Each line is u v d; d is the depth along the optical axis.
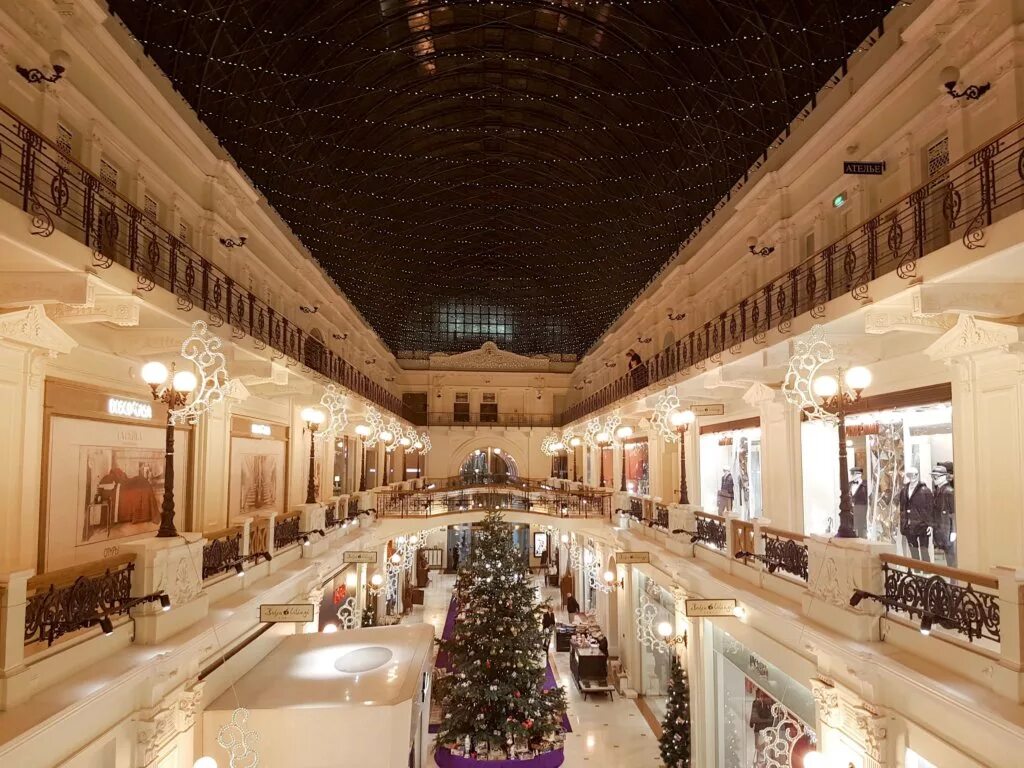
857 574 6.07
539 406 41.81
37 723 4.05
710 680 10.47
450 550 34.38
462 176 28.70
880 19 10.22
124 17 10.30
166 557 6.13
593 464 31.34
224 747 6.55
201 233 11.34
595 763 12.08
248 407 13.34
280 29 14.11
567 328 42.16
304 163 19.05
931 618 5.12
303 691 7.52
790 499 10.84
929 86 7.63
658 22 15.42
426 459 40.06
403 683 7.80
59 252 5.23
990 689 4.58
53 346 6.61
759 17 12.62
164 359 8.90
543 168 27.31
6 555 6.34
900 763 5.38
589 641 18.08
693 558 11.09
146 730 5.43
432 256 36.34
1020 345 5.75
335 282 23.83
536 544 34.53
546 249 34.91
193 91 12.66
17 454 6.50
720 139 16.62
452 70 20.80
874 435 8.90
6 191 6.49
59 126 7.50
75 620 4.99
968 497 6.84
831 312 7.55
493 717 11.50
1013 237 4.75
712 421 15.68
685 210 20.14
